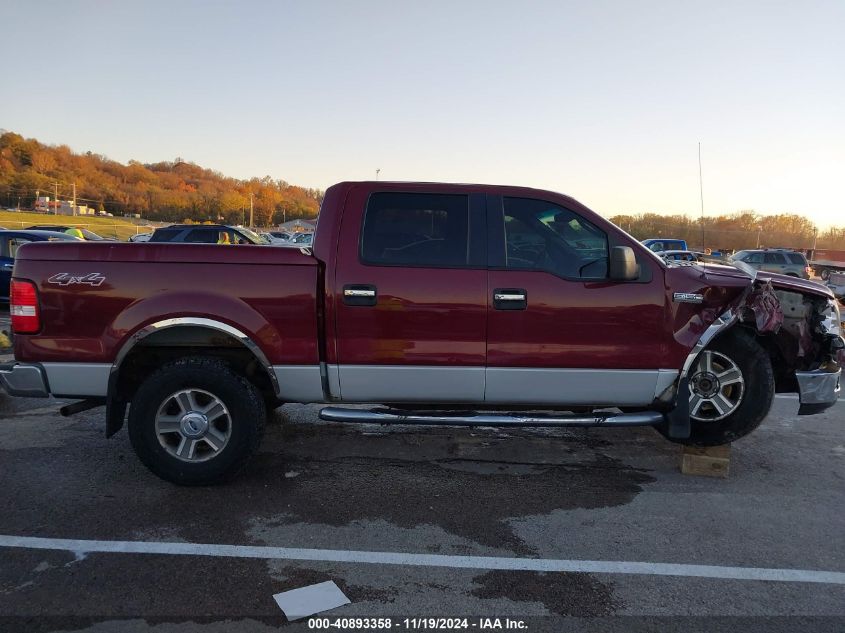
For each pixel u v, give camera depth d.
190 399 4.02
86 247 3.96
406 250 4.11
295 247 4.19
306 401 4.15
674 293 4.07
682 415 4.21
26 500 3.91
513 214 4.20
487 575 3.15
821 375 4.60
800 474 4.61
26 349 3.96
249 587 3.00
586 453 4.98
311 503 3.95
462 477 4.44
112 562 3.20
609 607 2.89
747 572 3.22
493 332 4.03
